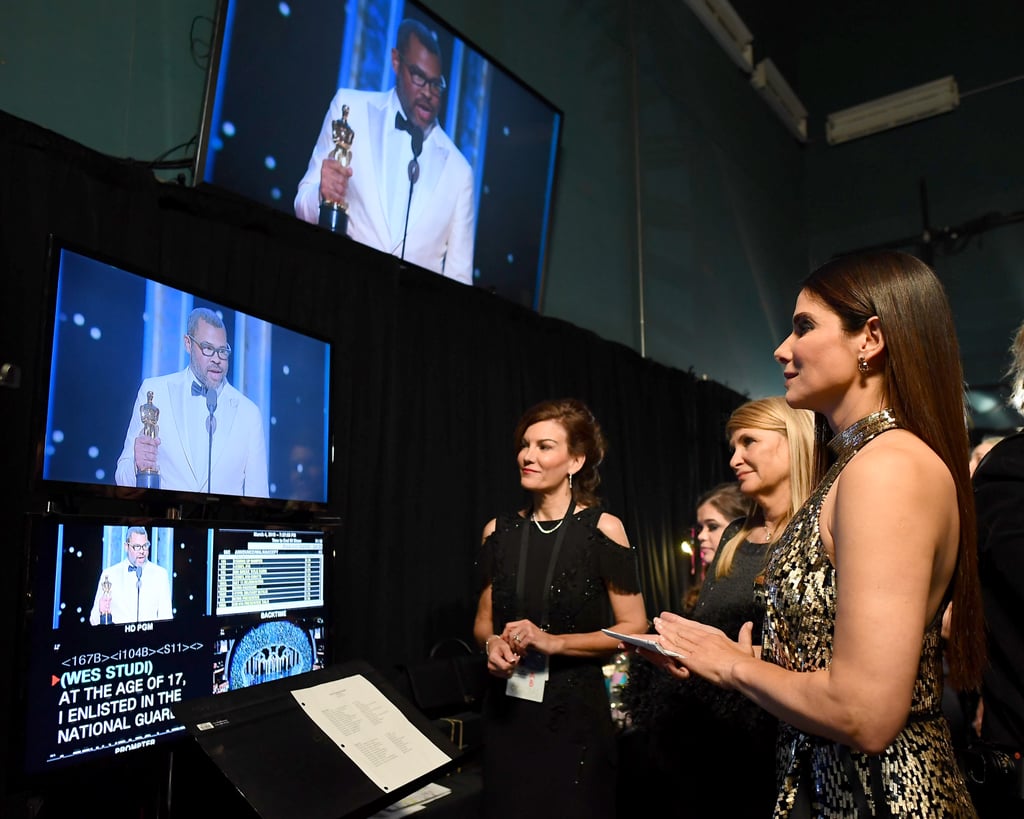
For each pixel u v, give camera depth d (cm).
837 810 85
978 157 672
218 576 141
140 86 223
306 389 180
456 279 313
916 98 704
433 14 311
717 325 578
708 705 172
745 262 638
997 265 640
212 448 152
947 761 85
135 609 124
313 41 258
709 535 249
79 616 116
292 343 177
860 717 75
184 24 237
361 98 275
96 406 130
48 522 113
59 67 205
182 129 231
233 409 159
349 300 248
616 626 182
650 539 406
